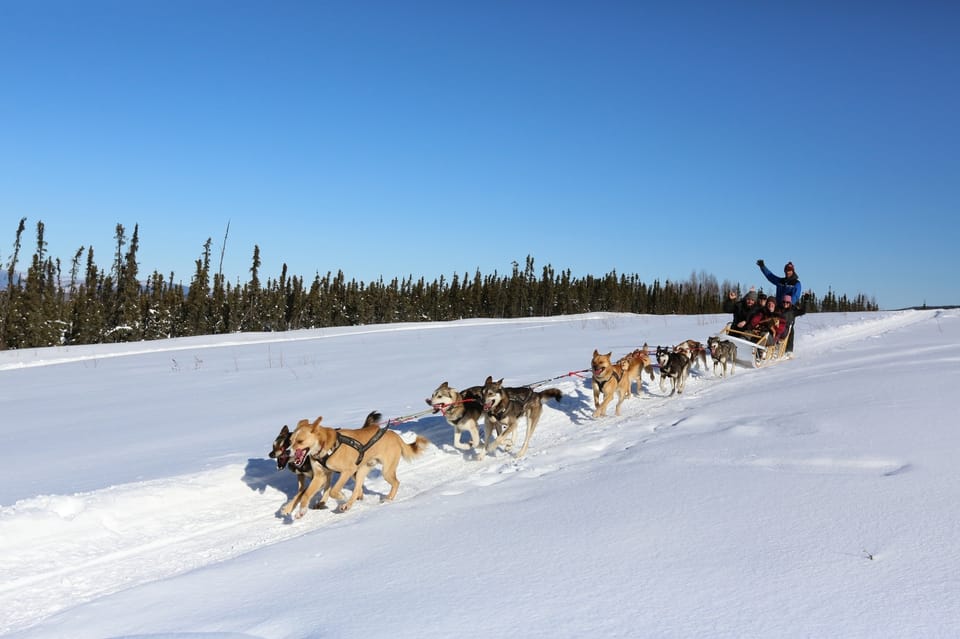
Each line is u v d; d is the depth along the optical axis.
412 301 83.12
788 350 17.42
